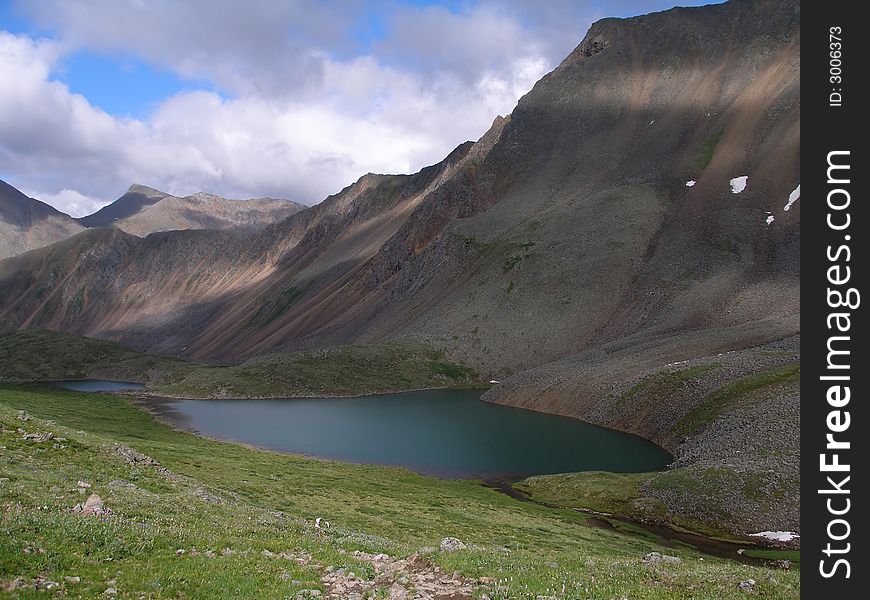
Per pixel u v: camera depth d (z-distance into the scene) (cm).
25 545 1922
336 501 5794
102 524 2350
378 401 16638
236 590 1925
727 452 8225
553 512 6931
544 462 10012
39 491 2848
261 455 9394
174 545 2325
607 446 10762
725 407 9900
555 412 14088
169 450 7725
